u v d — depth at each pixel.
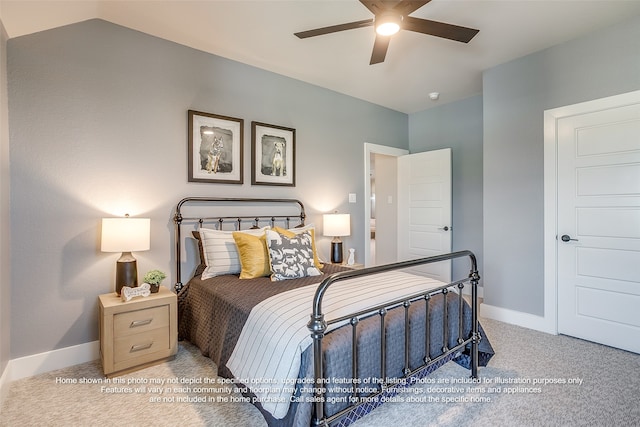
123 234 2.12
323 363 1.31
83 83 2.25
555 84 2.71
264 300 1.79
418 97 3.99
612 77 2.43
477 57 2.91
